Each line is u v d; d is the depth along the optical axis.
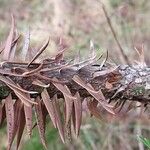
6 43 0.38
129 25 1.00
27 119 0.36
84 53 0.90
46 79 0.36
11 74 0.35
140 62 0.41
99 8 1.02
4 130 0.85
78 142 0.86
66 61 0.38
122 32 0.98
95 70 0.38
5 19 1.06
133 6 1.04
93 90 0.37
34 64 0.36
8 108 0.36
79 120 0.38
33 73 0.36
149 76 0.39
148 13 1.03
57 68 0.37
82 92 0.38
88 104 0.39
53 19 1.01
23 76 0.35
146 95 0.39
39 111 0.37
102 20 1.00
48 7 1.07
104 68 0.38
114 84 0.39
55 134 0.85
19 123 0.37
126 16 1.01
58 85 0.37
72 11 1.04
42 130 0.38
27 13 1.06
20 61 0.37
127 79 0.39
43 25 0.97
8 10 1.09
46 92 0.36
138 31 1.00
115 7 1.04
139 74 0.39
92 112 0.39
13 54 0.38
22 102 0.36
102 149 0.85
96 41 0.95
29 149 0.83
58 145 0.85
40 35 0.91
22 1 1.10
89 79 0.38
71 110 0.37
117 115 0.41
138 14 1.02
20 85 0.36
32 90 0.36
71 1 1.07
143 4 1.05
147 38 0.99
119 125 0.87
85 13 1.02
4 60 0.37
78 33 0.97
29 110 0.36
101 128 0.86
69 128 0.38
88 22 1.00
